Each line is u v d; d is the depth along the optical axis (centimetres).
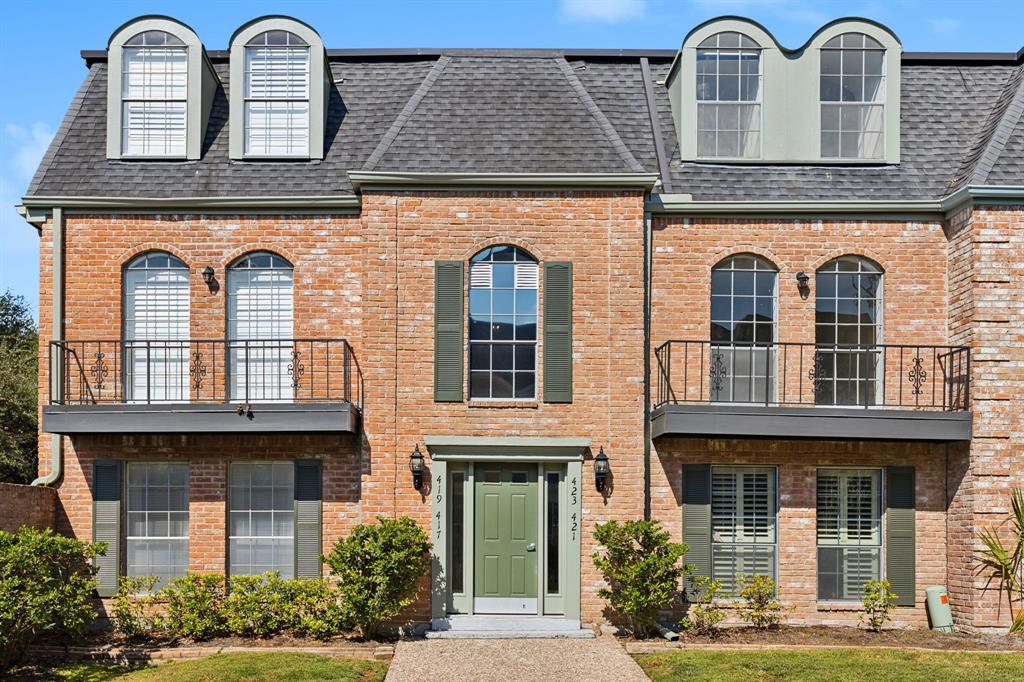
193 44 1434
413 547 1233
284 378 1373
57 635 1256
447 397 1317
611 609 1306
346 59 1559
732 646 1206
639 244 1341
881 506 1374
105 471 1352
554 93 1464
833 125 1453
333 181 1401
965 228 1323
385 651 1195
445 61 1519
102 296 1373
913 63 1551
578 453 1320
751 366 1375
